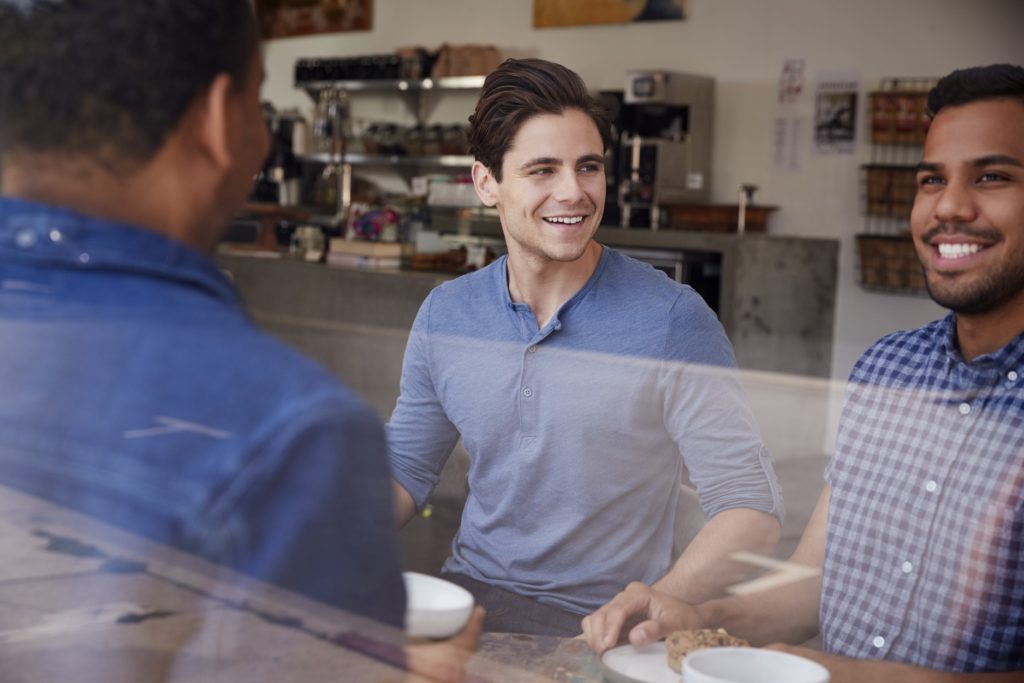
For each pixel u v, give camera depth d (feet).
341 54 18.80
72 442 1.92
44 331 1.94
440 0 20.29
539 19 19.83
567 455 3.11
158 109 1.95
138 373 1.91
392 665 2.05
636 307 3.52
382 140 19.51
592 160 4.07
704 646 2.70
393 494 2.03
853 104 17.12
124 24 1.92
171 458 1.89
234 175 2.12
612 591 3.03
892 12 16.66
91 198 1.98
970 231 3.66
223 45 2.00
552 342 3.40
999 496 3.51
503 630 2.79
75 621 1.95
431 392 3.36
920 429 3.69
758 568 3.09
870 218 17.17
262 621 1.92
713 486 3.16
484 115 4.19
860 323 17.17
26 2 1.94
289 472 1.88
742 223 16.67
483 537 3.16
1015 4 15.58
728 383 3.29
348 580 1.95
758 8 17.92
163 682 1.97
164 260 1.99
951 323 3.83
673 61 18.79
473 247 9.99
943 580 3.52
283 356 1.98
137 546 1.90
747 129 18.21
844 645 3.54
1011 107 3.63
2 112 1.95
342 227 10.41
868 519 3.66
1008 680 3.33
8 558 1.94
